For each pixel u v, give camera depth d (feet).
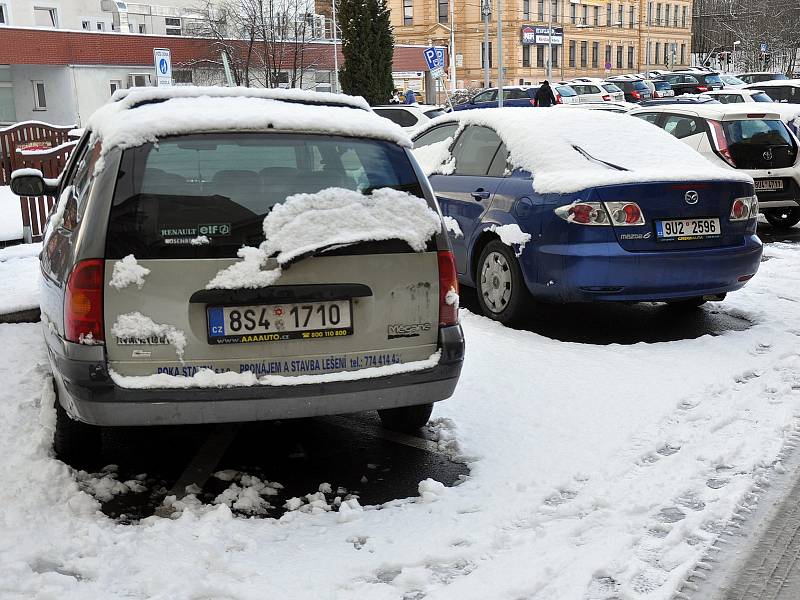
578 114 25.03
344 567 10.99
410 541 11.66
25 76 132.05
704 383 18.04
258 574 10.78
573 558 11.16
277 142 13.04
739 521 12.32
